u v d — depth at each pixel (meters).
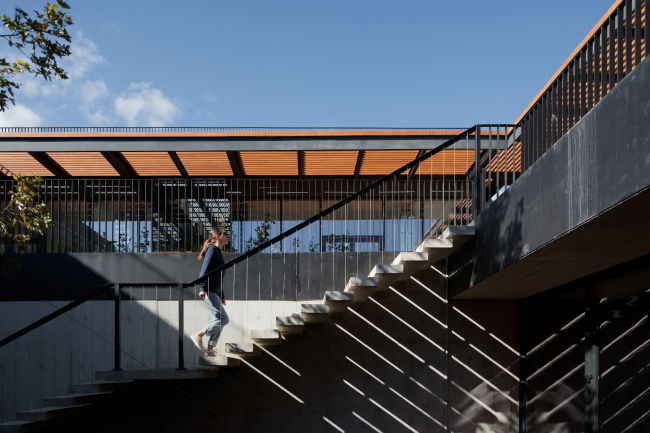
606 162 3.54
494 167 10.48
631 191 3.21
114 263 8.37
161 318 8.24
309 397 8.15
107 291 8.31
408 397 8.20
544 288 7.22
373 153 9.51
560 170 4.30
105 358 8.16
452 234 6.59
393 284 8.41
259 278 8.39
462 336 8.33
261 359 8.20
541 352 7.66
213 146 8.96
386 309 8.35
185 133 8.87
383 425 8.14
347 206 10.44
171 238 8.88
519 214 5.22
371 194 10.47
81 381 8.10
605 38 4.01
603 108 3.58
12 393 8.06
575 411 6.68
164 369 6.41
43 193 10.55
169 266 8.38
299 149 9.00
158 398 8.05
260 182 10.85
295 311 8.32
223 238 6.75
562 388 7.01
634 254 5.02
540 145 5.42
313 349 8.25
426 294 8.39
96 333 8.21
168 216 10.32
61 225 10.08
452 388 8.23
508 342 8.35
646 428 5.18
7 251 8.54
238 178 10.92
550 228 4.50
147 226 9.38
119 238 9.05
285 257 8.45
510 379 8.27
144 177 10.79
